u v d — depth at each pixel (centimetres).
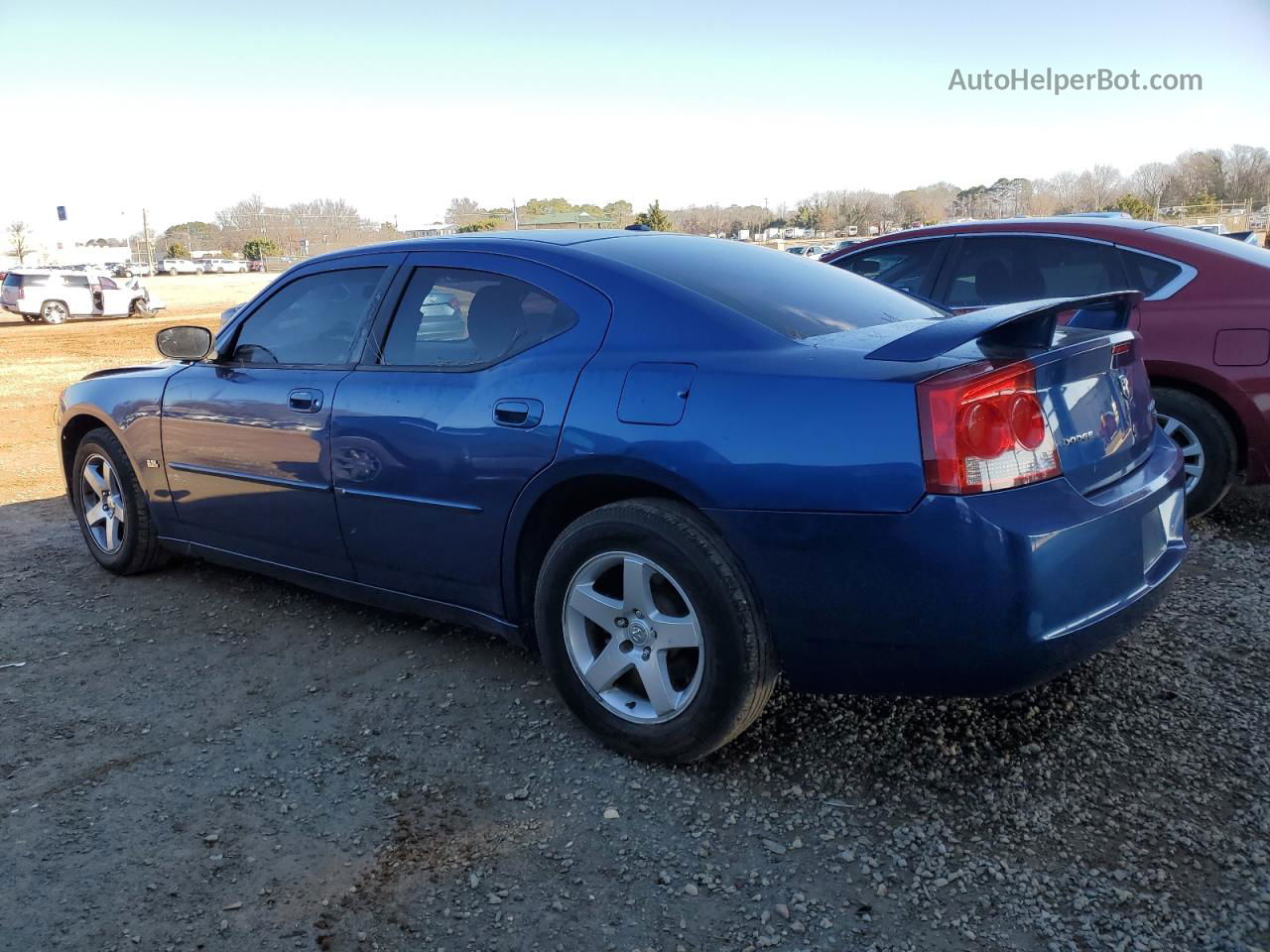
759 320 282
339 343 366
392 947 217
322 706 331
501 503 303
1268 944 206
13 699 344
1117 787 263
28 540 549
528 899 230
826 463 242
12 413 1141
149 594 449
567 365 292
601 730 292
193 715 328
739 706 264
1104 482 261
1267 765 270
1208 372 468
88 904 233
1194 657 336
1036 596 230
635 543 272
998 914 219
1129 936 210
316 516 365
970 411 230
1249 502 534
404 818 264
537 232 352
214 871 244
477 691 338
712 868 239
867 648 247
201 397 405
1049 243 532
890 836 248
